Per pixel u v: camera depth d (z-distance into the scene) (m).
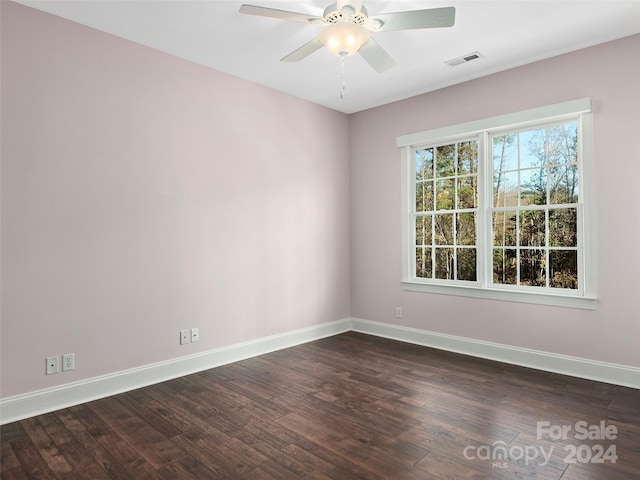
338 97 4.57
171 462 2.17
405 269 4.63
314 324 4.76
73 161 2.94
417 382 3.33
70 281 2.92
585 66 3.35
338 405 2.89
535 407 2.82
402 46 3.32
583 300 3.36
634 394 3.02
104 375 3.09
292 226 4.52
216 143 3.81
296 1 2.68
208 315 3.74
